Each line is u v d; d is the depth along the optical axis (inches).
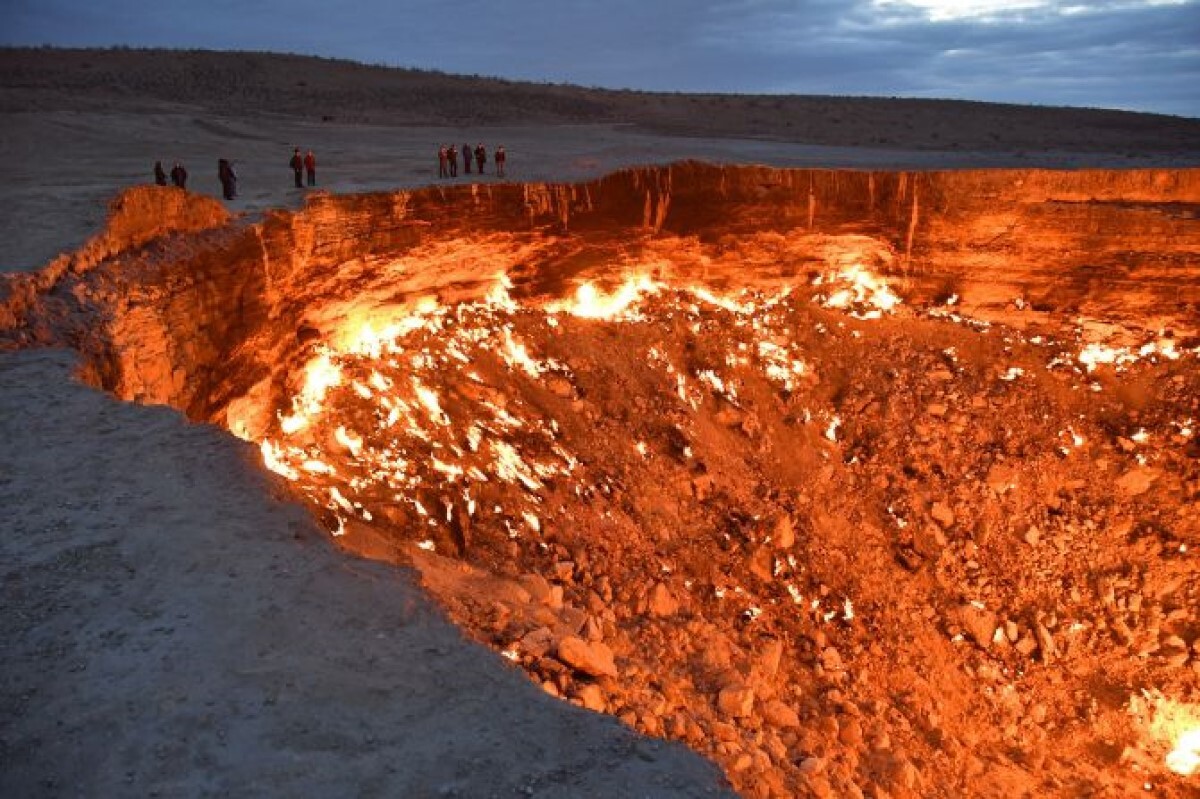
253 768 184.5
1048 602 682.8
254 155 1216.2
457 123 2138.3
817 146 2073.1
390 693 209.6
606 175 808.3
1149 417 778.8
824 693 546.3
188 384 487.2
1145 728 616.4
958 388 805.2
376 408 615.8
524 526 561.0
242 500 285.3
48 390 351.6
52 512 271.7
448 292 742.5
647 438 701.3
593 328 786.2
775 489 713.0
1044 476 749.3
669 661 490.3
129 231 485.4
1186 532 708.0
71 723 194.1
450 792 181.6
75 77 2153.1
